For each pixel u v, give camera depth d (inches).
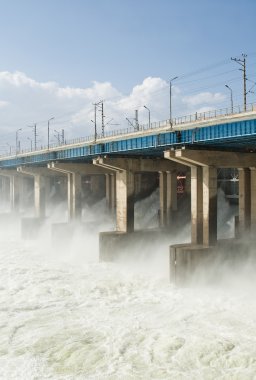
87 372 1079.0
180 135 1998.0
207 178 1993.1
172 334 1296.8
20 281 1998.0
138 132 2311.8
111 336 1296.8
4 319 1462.8
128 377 1045.2
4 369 1098.1
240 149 2096.5
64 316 1494.8
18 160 3956.7
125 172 2541.8
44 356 1171.9
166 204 2736.2
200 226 2034.9
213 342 1221.7
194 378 1032.8
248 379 1013.8
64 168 3134.8
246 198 2176.4
